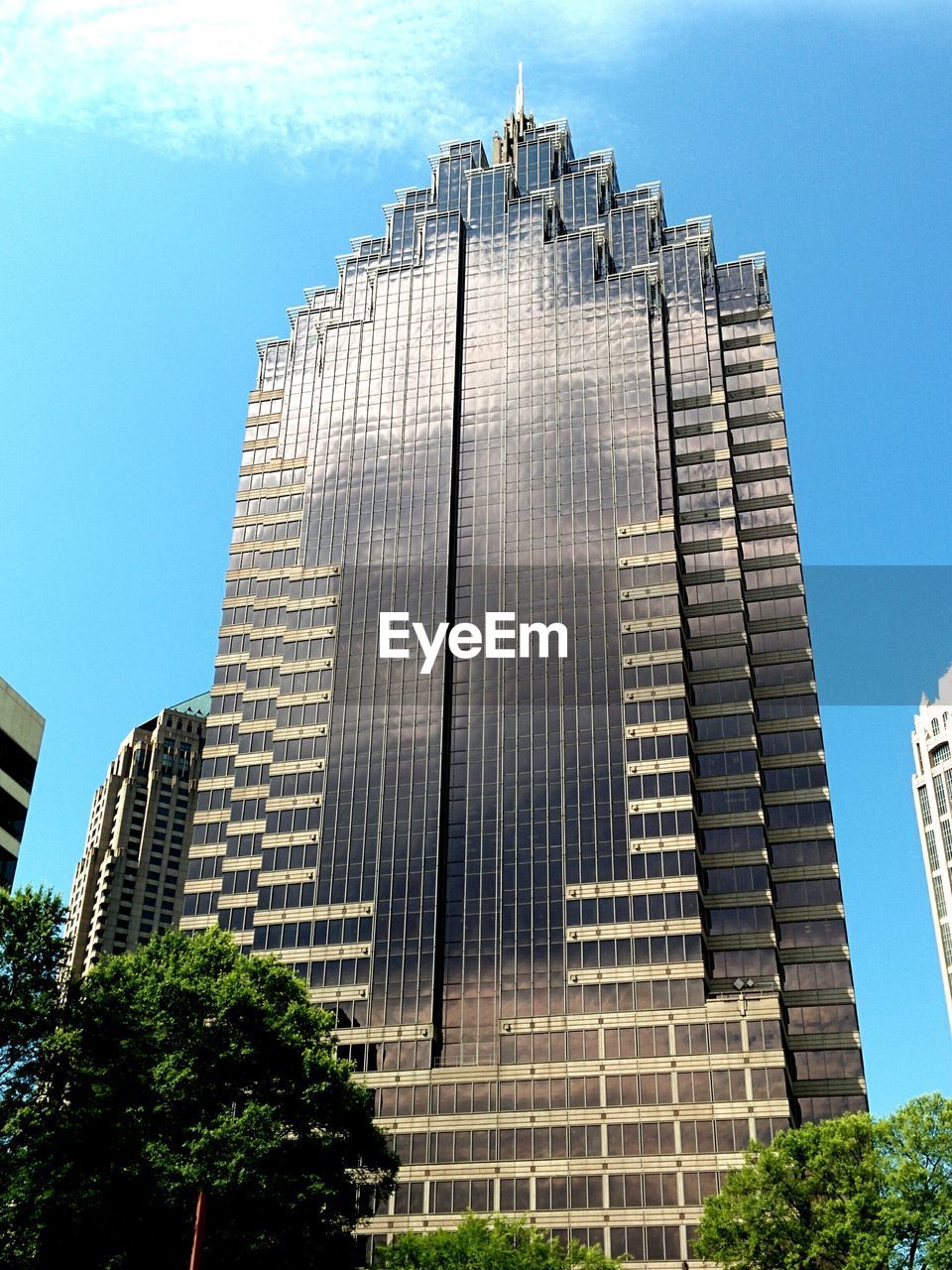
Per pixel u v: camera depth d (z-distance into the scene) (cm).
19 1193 5194
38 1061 5384
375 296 15825
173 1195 5572
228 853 13075
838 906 12100
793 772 12850
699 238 15462
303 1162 6372
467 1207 10662
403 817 12619
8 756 8919
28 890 5581
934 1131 7000
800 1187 7206
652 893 11681
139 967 6819
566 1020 11306
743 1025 10912
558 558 13512
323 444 15075
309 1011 7050
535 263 15325
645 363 14275
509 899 11988
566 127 16888
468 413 14662
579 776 12375
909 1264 6725
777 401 14800
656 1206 10350
